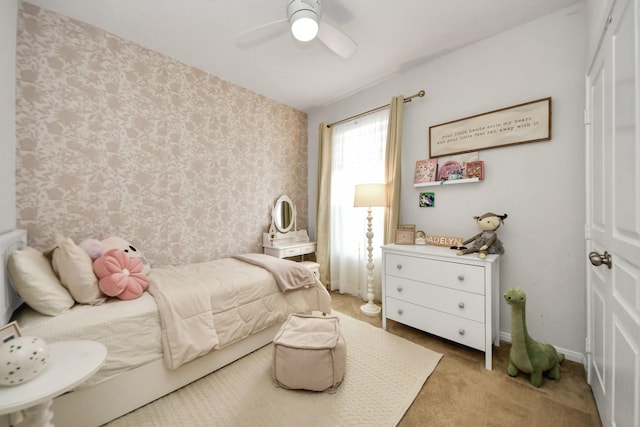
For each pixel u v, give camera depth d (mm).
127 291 1530
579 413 1332
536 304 1933
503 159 2051
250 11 1846
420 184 2434
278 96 3252
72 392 1184
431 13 1860
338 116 3379
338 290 3430
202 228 2693
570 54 1779
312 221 3764
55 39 1857
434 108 2441
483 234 1990
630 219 899
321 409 1372
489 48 2115
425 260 2006
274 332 2080
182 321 1508
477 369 1718
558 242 1838
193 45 2242
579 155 1752
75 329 1211
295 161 3635
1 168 1414
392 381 1590
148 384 1402
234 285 1811
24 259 1304
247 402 1428
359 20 1928
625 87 939
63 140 1904
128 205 2213
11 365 776
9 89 1522
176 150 2482
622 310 994
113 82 2109
